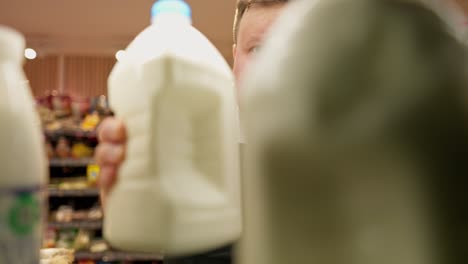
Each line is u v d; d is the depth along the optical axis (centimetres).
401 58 30
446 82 30
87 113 288
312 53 32
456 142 30
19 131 41
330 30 32
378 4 31
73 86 524
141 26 432
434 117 30
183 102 51
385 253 30
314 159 31
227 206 52
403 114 30
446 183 30
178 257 104
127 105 52
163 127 49
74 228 283
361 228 30
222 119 54
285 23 35
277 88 33
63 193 266
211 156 52
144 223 47
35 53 487
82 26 432
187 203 48
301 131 32
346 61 31
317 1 33
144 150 48
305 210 32
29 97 45
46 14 400
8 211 38
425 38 31
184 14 57
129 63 53
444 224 30
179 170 49
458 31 32
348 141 30
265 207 33
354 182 30
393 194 30
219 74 55
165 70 49
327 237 31
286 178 32
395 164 30
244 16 106
